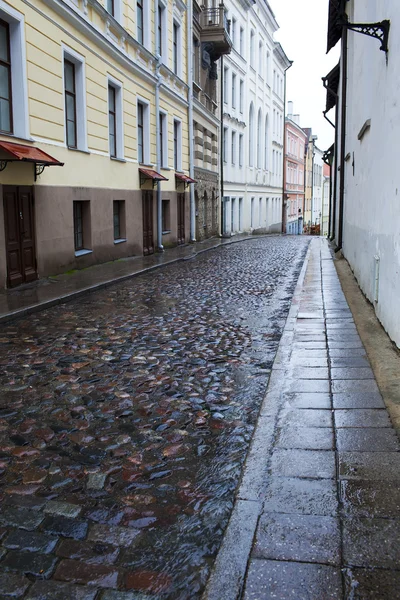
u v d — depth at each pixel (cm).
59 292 1023
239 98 3662
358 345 620
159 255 1919
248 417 452
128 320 830
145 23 1859
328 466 341
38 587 251
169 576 258
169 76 2161
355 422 406
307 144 6700
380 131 736
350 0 1355
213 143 3034
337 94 2194
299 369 539
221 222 3234
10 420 443
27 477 352
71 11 1238
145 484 343
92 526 298
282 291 1120
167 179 1991
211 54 2880
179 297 1050
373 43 834
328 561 251
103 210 1527
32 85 1095
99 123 1484
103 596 245
